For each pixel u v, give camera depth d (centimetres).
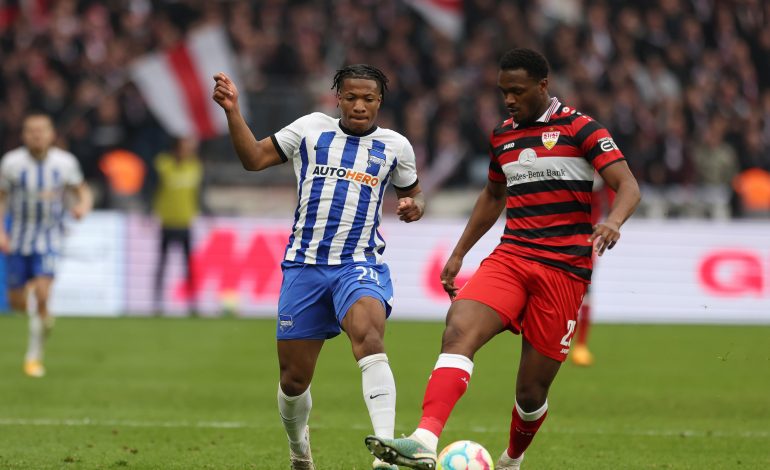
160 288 6359
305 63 7456
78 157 7056
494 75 7319
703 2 8031
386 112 7162
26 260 4169
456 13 7794
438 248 6419
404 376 4097
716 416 3291
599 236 1900
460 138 7025
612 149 2014
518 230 2092
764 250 6462
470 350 1975
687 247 6481
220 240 6394
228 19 7775
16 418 3119
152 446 2684
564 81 7344
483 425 3122
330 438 2848
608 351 4934
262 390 3725
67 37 7650
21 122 7231
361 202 2134
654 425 3117
